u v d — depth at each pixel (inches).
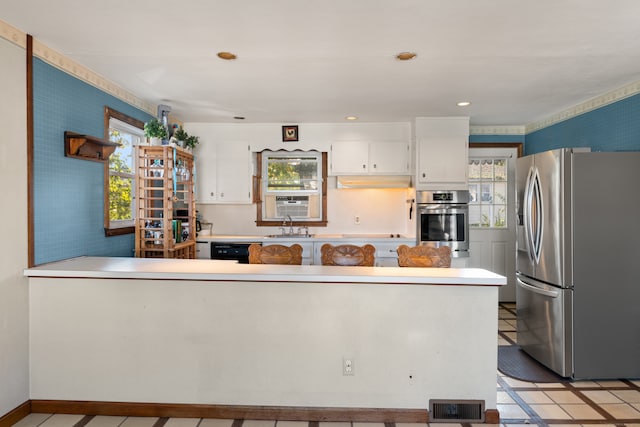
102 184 130.7
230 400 98.8
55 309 100.0
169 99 156.8
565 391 116.0
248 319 98.0
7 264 93.3
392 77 129.8
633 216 123.4
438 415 96.9
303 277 94.9
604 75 128.1
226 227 214.4
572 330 123.2
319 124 201.3
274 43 102.2
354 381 97.4
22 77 96.0
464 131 189.2
